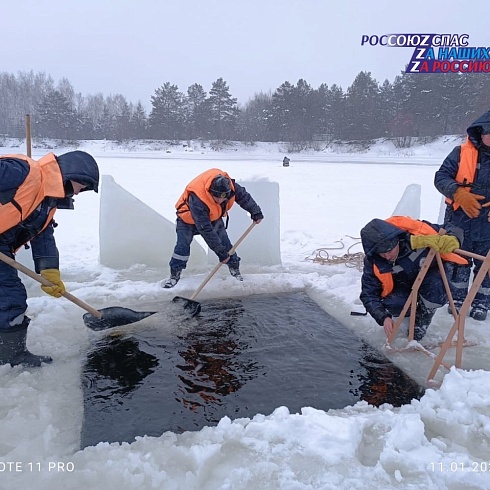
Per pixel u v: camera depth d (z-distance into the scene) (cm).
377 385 281
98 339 336
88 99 8094
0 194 254
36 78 7331
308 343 336
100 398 265
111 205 500
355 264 527
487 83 4503
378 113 5228
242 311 395
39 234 300
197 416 249
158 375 291
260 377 290
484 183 346
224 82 5812
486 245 358
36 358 293
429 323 332
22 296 285
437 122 4884
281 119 5625
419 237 291
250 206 449
